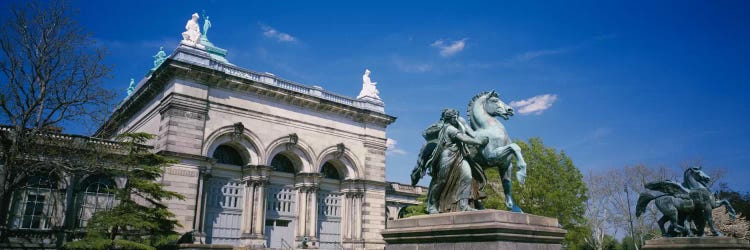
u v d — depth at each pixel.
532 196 39.66
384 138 49.25
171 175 34.84
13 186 28.50
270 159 40.97
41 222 31.59
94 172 32.34
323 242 43.66
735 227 37.75
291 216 42.22
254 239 38.25
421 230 9.36
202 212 36.25
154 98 41.06
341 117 46.59
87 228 26.42
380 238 45.81
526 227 8.48
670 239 16.55
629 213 55.12
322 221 44.12
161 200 31.67
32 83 28.81
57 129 33.41
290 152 42.53
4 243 29.83
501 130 10.39
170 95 36.66
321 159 44.16
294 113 43.31
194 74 37.84
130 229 28.53
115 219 25.45
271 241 40.78
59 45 29.17
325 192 45.22
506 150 9.87
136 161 29.27
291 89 43.56
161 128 36.84
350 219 45.12
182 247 29.20
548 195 39.12
